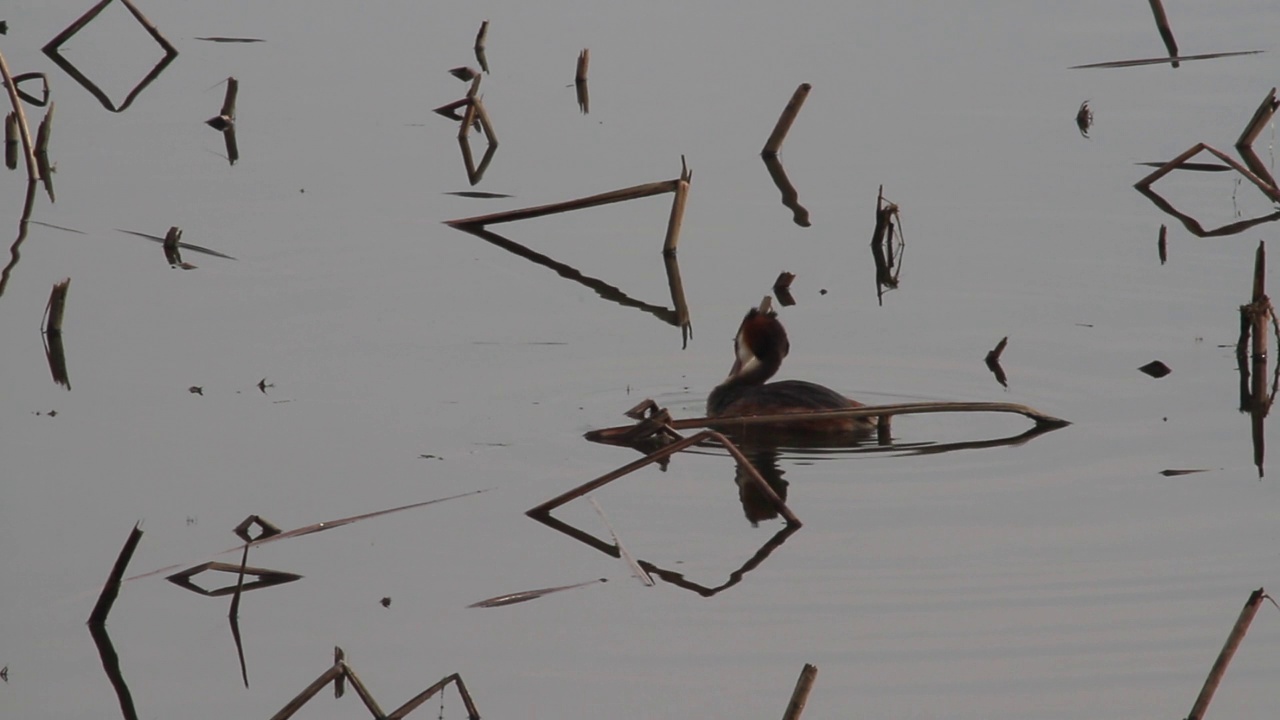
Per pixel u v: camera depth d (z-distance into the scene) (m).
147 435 14.02
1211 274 18.39
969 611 10.90
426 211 20.86
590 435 14.04
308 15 30.17
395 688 10.00
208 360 15.91
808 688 8.91
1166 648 10.40
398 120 24.38
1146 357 16.00
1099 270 18.58
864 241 19.80
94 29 29.19
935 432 14.20
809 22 29.17
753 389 14.38
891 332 16.86
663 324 17.28
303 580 11.46
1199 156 22.47
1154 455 13.55
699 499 12.80
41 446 13.75
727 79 26.03
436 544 12.02
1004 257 19.06
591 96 25.34
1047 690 9.88
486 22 27.56
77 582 11.40
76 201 20.98
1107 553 11.71
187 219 20.34
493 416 14.57
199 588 11.36
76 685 10.05
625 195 19.78
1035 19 29.19
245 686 10.04
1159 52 26.94
